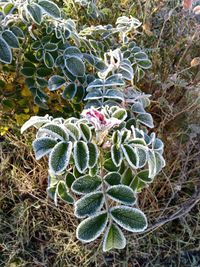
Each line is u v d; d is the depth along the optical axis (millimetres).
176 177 392
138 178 249
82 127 230
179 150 376
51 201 390
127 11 475
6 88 363
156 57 422
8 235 383
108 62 384
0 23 331
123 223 211
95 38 407
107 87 319
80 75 339
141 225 212
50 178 274
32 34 338
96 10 447
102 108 280
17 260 374
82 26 450
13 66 358
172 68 448
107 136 254
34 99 346
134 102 318
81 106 350
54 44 341
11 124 382
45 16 353
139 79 397
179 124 392
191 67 429
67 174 252
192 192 412
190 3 398
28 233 384
